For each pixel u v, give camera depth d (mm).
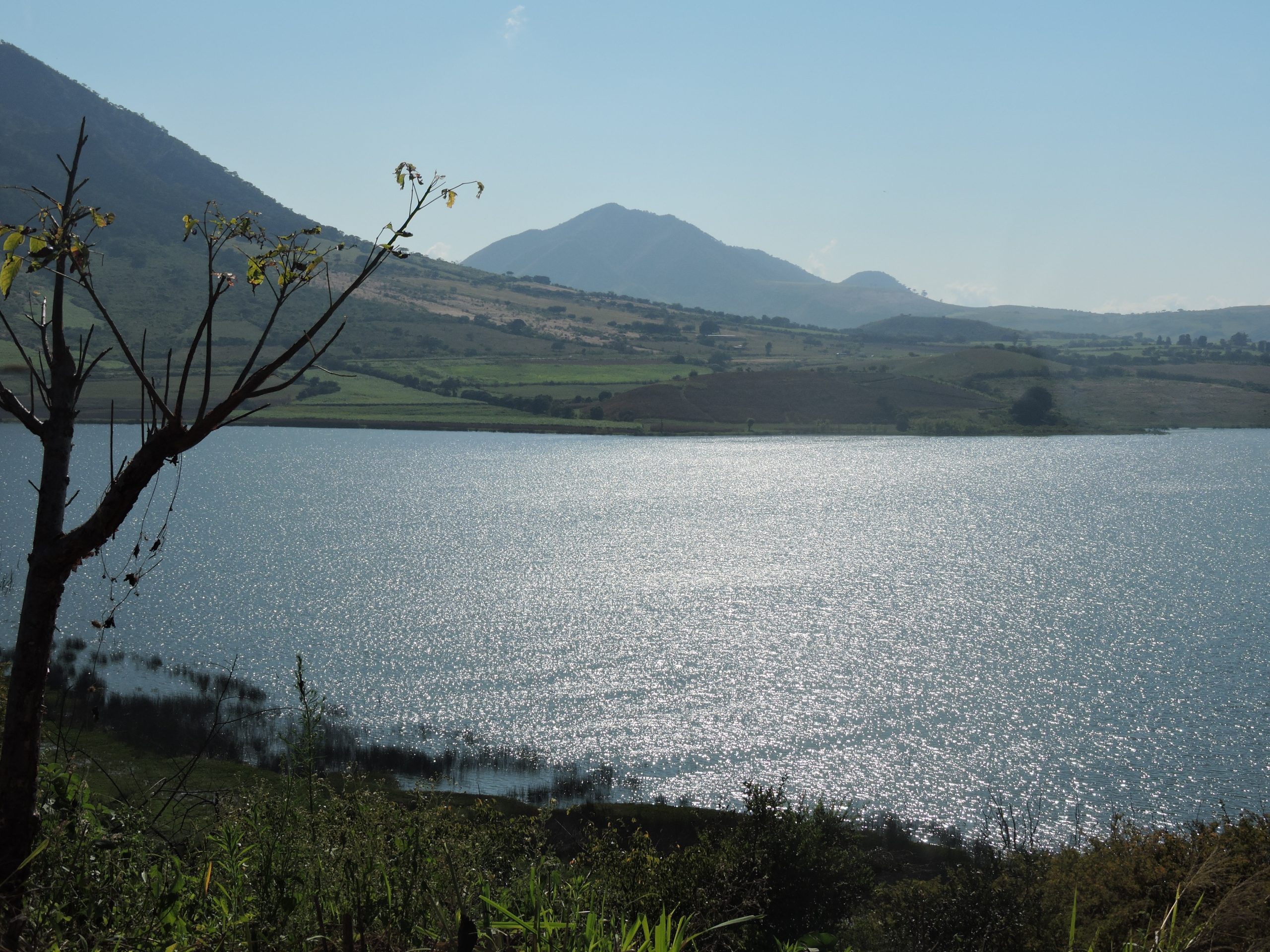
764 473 155750
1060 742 40719
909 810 33625
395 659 52594
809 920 14297
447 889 5672
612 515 113625
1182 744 40250
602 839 12852
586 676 50781
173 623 57969
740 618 64438
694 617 64438
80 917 4418
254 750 32844
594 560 85438
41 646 4816
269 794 6168
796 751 40125
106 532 4910
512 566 81938
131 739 31391
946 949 11500
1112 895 11258
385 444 199000
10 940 4039
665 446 195875
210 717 37000
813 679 50688
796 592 73062
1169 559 85625
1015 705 45938
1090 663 52938
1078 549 91062
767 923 13461
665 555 88438
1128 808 33781
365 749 37312
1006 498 126125
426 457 179500
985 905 11633
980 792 35438
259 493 131125
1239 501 119625
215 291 4926
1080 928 10406
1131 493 128500
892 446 193125
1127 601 69188
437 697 46188
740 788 35750
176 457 4977
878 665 53188
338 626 59562
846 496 130000
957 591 73688
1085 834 30969
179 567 76625
